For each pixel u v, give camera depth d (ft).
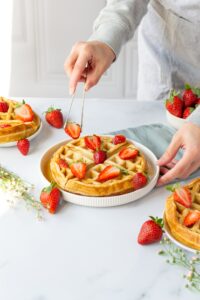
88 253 2.95
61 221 3.20
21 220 3.21
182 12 4.49
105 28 4.08
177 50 4.71
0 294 2.70
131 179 3.43
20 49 6.98
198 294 2.72
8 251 2.97
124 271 2.84
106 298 2.68
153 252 2.97
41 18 6.77
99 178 3.44
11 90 7.30
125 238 3.07
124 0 4.29
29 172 3.66
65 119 4.26
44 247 3.00
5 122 4.02
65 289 2.73
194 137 3.35
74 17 6.75
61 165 3.55
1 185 3.47
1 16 6.51
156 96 5.07
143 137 3.99
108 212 3.29
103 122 4.24
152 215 3.27
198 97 4.18
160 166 3.63
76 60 3.87
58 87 7.27
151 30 4.78
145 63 5.00
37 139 4.05
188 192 3.20
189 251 2.96
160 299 2.68
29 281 2.77
